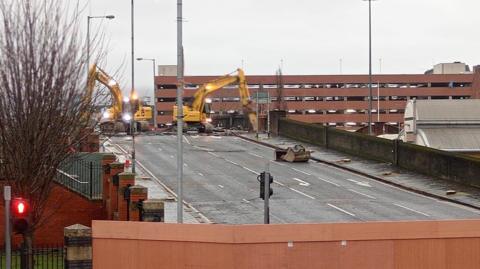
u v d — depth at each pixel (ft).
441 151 135.95
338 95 469.98
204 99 245.24
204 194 113.29
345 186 127.54
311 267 55.26
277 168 149.59
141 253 55.47
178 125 74.64
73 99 61.67
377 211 101.65
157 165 148.77
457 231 57.67
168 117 452.76
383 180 135.44
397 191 124.16
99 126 150.61
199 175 135.44
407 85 474.49
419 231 57.11
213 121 342.64
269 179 61.21
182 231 54.95
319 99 469.98
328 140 185.57
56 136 60.03
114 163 82.74
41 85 58.29
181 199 74.02
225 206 102.58
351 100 471.21
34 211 62.44
